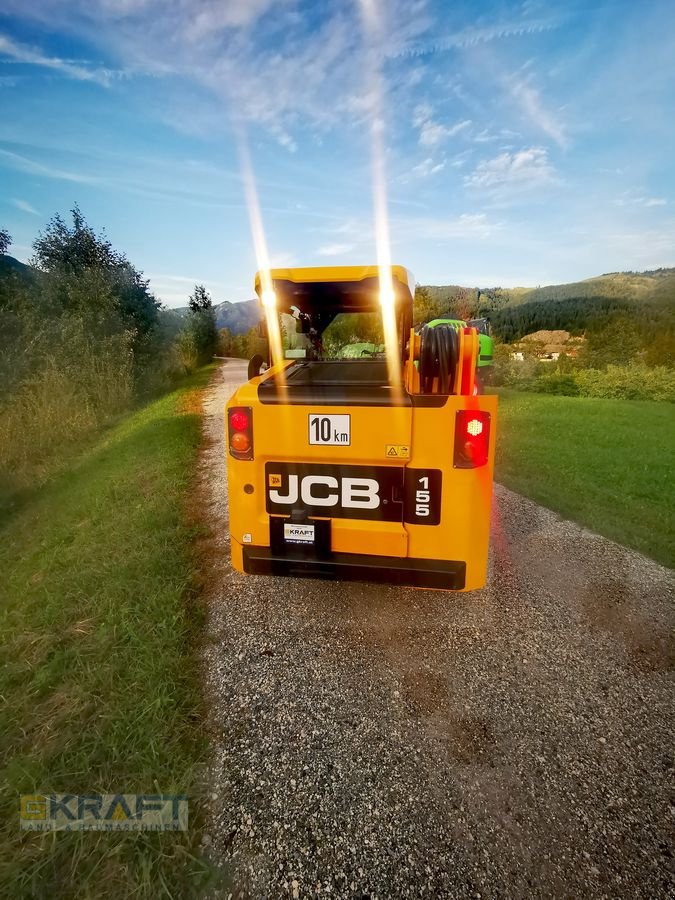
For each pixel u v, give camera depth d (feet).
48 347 38.99
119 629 9.62
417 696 8.29
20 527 17.57
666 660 9.26
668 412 43.01
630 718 7.84
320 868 5.55
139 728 7.12
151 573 11.85
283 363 12.50
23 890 5.14
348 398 8.63
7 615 10.70
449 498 8.61
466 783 6.64
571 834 5.95
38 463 28.22
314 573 9.37
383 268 10.11
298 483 9.18
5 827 5.82
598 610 10.91
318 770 6.82
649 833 5.97
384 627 10.23
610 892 5.32
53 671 8.51
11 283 43.60
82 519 16.84
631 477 21.99
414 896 5.28
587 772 6.82
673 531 15.69
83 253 55.72
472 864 5.60
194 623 10.18
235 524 9.62
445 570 8.86
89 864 5.44
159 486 18.98
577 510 17.19
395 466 8.73
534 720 7.79
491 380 64.03
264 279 10.48
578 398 54.29
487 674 8.85
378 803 6.34
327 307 12.47
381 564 9.04
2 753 6.97
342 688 8.45
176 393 49.96
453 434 8.39
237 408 9.15
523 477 21.97
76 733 7.16
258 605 10.98
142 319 59.11
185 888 5.29
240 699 8.16
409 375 9.17
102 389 42.42
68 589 11.45
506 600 11.30
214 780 6.63
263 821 6.09
